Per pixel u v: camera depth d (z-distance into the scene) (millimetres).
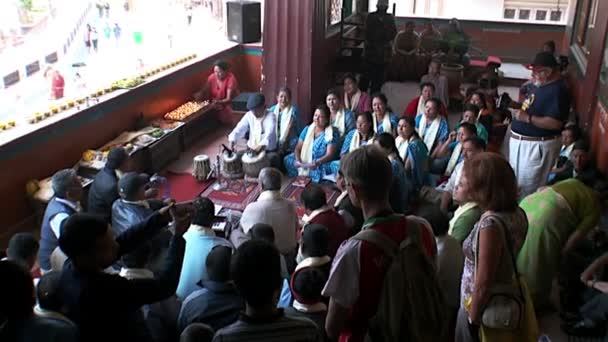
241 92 7977
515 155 4594
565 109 4371
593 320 3178
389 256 1615
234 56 7875
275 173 3764
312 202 3432
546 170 4527
